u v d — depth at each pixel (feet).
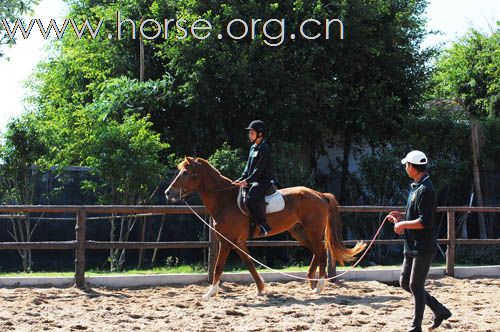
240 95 54.95
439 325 21.71
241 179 30.94
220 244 30.73
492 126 60.75
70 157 50.85
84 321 23.95
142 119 49.67
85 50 66.03
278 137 57.82
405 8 62.64
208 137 56.85
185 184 30.07
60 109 58.29
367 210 36.01
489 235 62.08
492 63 76.64
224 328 23.00
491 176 61.93
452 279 38.01
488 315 26.02
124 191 46.73
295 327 23.20
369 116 60.23
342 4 55.93
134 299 29.32
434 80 69.97
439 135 59.21
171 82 54.80
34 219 48.26
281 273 32.63
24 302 27.48
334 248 32.35
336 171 64.64
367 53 59.31
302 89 55.88
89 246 32.01
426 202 20.02
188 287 32.91
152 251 51.85
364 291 32.78
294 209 31.55
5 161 45.39
